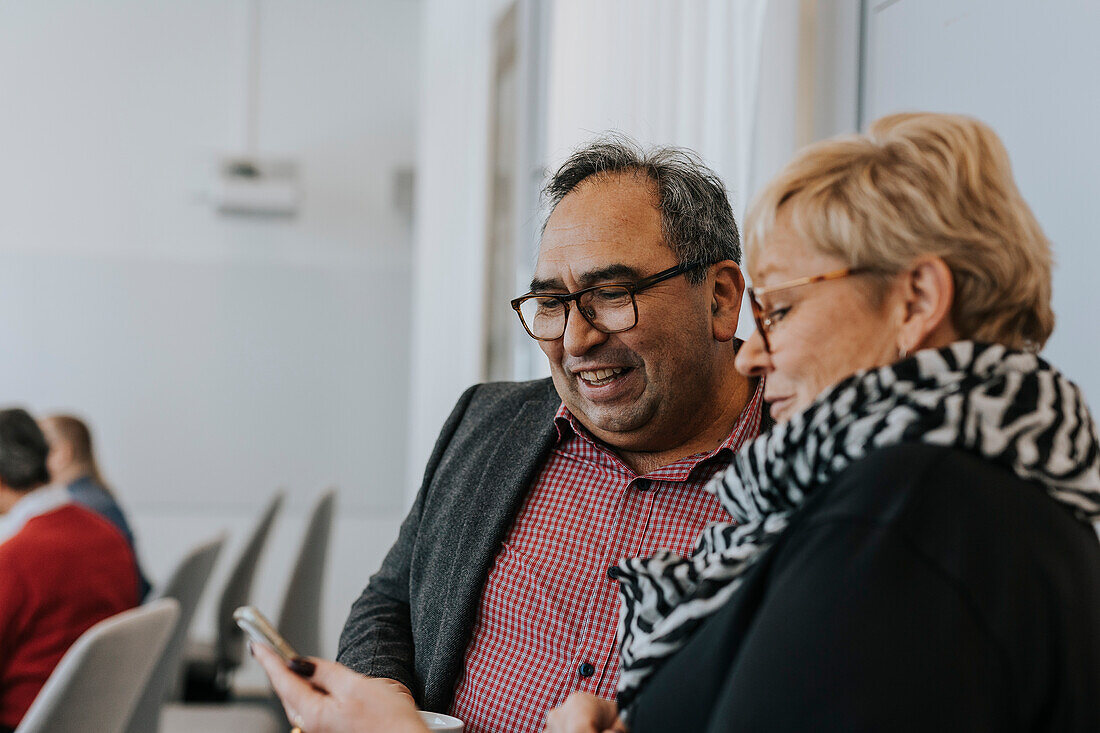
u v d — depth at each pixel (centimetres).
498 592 131
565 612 127
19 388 484
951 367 78
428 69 470
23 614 238
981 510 74
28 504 261
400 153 512
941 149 83
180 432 494
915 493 74
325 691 102
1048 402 78
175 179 496
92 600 247
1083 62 130
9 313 484
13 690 236
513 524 135
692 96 194
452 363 420
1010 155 143
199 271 496
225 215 499
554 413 139
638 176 128
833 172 85
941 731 69
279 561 498
